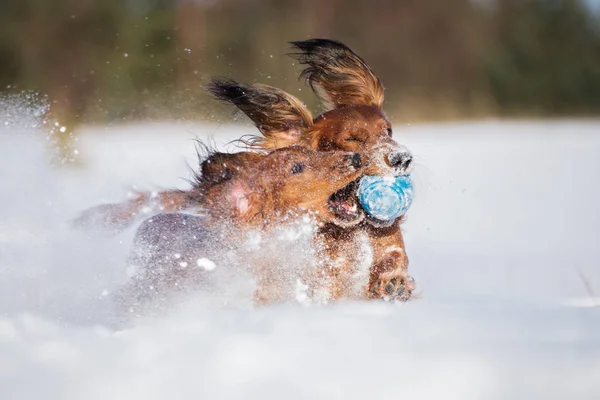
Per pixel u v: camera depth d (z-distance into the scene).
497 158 30.02
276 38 44.84
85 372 5.69
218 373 5.67
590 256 14.11
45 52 43.25
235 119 11.22
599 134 40.75
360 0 54.50
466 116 49.19
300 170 9.31
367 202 9.02
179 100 27.69
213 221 9.42
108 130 29.36
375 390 5.43
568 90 58.81
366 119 10.00
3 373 5.69
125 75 31.86
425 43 55.50
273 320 7.18
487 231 16.94
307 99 23.27
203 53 39.12
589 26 62.06
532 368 5.65
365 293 9.31
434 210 19.52
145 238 9.52
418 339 6.36
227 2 45.78
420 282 11.81
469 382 5.51
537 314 7.50
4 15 44.06
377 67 54.38
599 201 21.00
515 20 60.81
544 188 23.33
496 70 57.16
